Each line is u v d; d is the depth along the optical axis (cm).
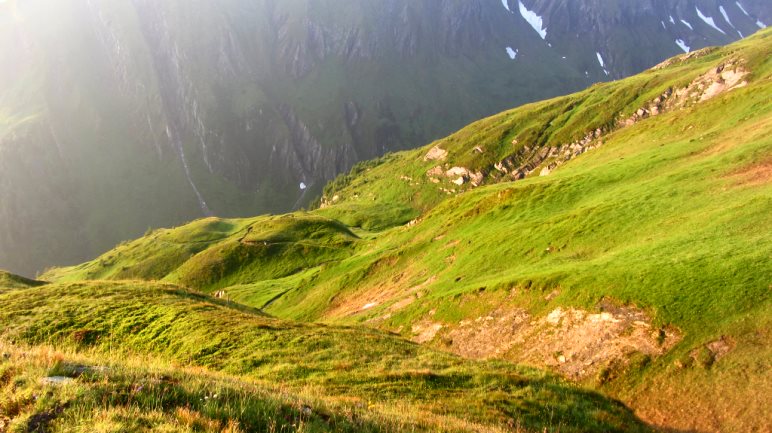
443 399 2389
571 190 7175
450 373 2769
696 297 3234
